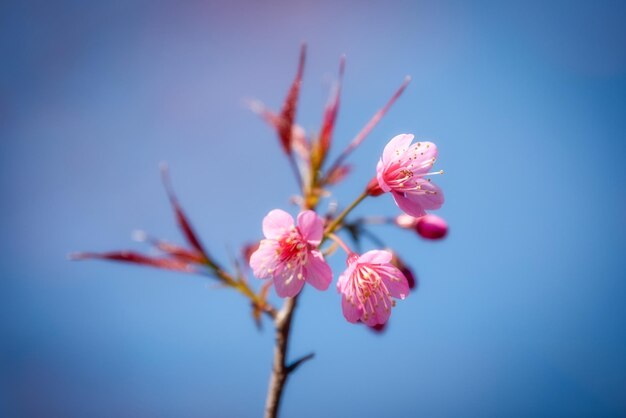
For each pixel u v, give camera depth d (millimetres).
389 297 452
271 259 442
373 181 457
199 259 466
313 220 440
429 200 461
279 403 449
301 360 451
